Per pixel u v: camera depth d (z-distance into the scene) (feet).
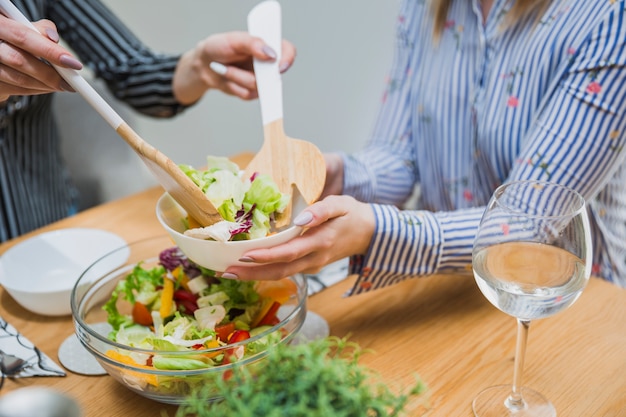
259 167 3.12
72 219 4.30
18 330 3.19
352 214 2.90
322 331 3.08
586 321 3.14
